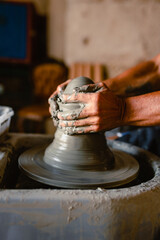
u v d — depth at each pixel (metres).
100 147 0.85
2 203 0.62
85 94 0.75
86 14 3.30
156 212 0.69
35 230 0.64
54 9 3.58
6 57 3.21
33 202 0.62
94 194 0.64
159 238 0.72
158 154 1.34
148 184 0.73
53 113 0.84
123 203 0.64
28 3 3.11
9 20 3.13
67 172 0.80
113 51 3.34
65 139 0.84
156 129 1.41
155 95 0.82
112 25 3.29
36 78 3.31
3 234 0.64
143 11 3.23
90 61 3.40
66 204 0.62
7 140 1.04
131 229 0.66
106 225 0.64
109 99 0.76
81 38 3.37
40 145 1.07
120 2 3.23
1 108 1.11
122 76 1.21
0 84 3.34
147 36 3.28
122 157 0.99
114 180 0.78
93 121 0.76
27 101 3.58
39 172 0.80
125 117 0.79
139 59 3.32
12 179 0.95
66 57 3.55
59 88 0.91
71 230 0.64
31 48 3.27
